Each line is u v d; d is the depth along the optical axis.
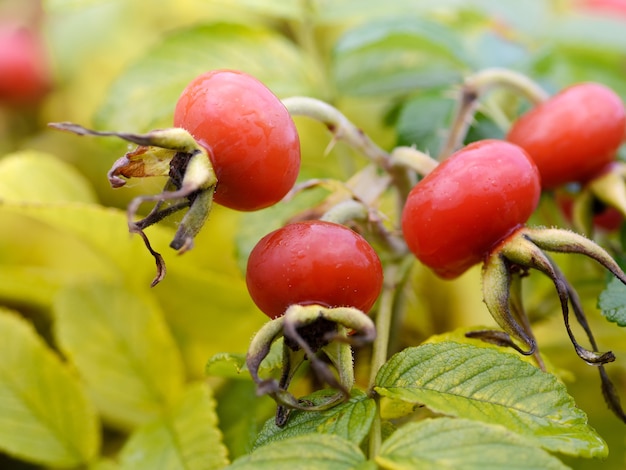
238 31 0.28
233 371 0.22
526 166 0.21
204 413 0.24
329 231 0.21
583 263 0.27
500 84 0.25
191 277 0.27
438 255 0.22
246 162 0.20
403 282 0.24
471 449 0.18
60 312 0.27
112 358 0.26
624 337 0.27
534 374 0.20
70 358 0.26
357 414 0.20
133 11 0.40
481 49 0.30
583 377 0.28
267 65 0.28
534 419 0.19
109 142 0.26
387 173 0.24
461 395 0.20
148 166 0.20
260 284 0.20
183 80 0.27
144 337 0.27
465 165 0.21
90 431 0.25
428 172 0.23
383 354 0.22
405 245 0.24
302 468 0.18
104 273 0.33
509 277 0.21
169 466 0.23
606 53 0.34
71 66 0.39
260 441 0.20
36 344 0.26
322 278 0.20
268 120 0.20
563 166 0.25
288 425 0.20
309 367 0.24
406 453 0.18
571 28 0.33
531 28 0.33
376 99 0.29
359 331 0.20
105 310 0.27
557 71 0.31
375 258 0.21
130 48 0.40
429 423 0.19
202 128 0.20
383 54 0.29
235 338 0.28
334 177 0.27
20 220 0.36
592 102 0.24
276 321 0.20
